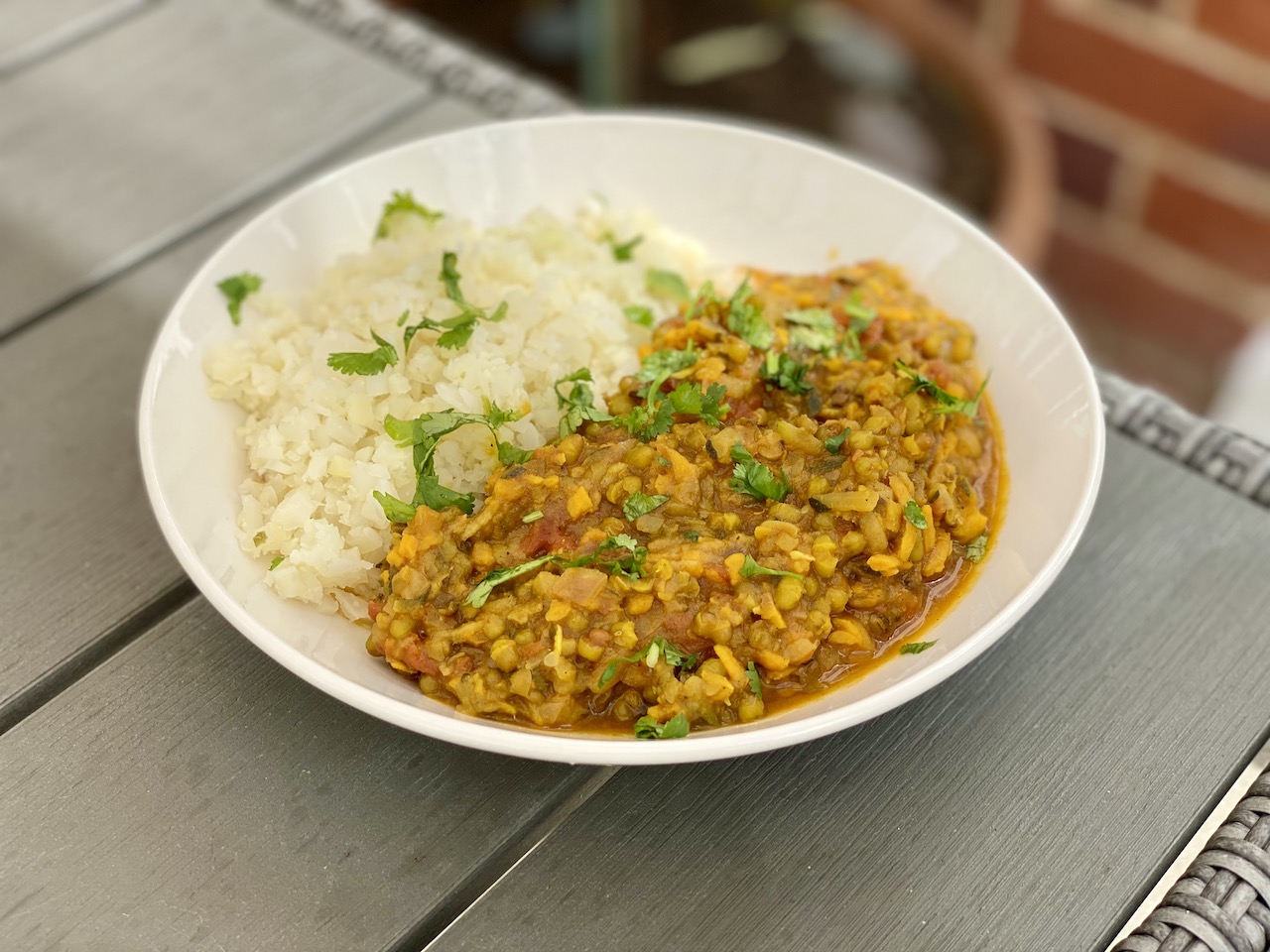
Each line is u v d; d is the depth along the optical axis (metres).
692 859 0.30
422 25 0.55
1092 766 0.32
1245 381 0.79
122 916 0.29
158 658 0.34
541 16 0.86
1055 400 0.36
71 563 0.36
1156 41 0.71
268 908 0.29
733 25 0.85
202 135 0.49
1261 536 0.37
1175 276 0.79
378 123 0.50
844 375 0.37
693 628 0.31
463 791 0.31
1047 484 0.34
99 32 0.53
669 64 0.83
